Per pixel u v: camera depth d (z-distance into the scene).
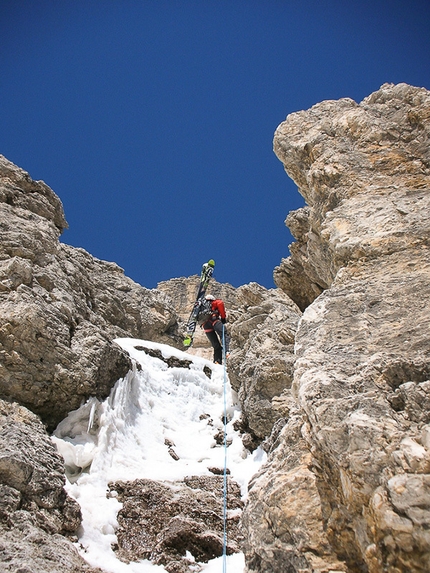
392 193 8.80
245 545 5.50
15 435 8.41
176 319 22.14
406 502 3.85
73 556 6.98
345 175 9.45
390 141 9.83
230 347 15.22
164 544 7.99
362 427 4.43
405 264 7.08
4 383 9.75
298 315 13.52
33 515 7.37
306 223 14.30
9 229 12.55
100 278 20.05
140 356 14.65
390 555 3.90
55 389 10.20
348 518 4.61
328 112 11.40
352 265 7.55
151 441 11.30
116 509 8.70
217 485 10.08
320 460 5.00
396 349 5.47
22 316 10.12
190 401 13.88
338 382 5.11
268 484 5.55
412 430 4.43
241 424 12.57
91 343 11.34
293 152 10.96
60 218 15.93
